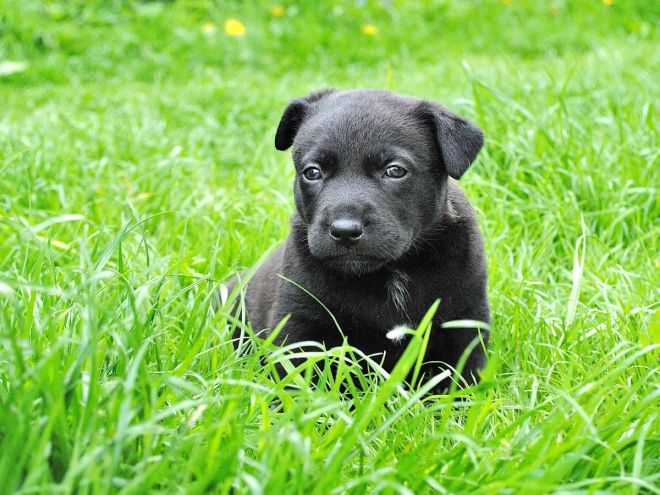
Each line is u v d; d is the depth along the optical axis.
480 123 1.60
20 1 2.75
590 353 1.25
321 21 3.02
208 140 1.84
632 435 1.09
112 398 1.09
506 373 1.24
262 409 1.10
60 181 1.58
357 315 1.24
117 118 1.91
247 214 1.51
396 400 1.16
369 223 1.21
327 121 1.25
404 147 1.24
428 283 1.24
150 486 1.04
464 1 3.24
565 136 1.57
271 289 1.30
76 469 1.02
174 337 1.26
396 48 2.88
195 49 2.74
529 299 1.35
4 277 1.24
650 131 1.59
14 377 1.09
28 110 2.10
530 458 1.08
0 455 1.05
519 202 1.50
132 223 1.45
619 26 2.97
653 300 1.31
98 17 2.82
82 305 1.15
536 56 2.85
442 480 1.07
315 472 1.08
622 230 1.46
